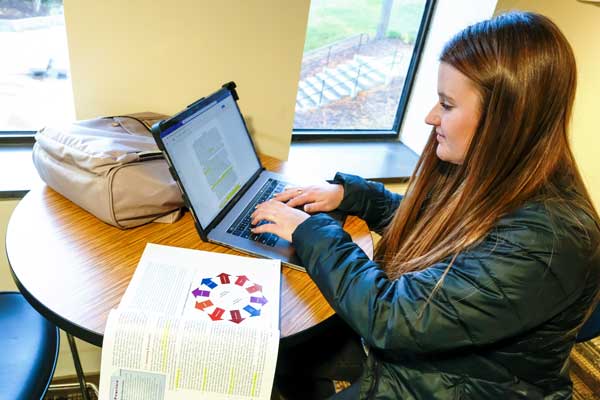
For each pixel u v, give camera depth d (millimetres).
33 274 786
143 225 952
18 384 871
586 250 662
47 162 957
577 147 1973
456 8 1658
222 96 1093
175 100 1305
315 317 782
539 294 647
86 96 1219
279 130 1477
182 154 878
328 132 1922
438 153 854
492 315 652
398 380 805
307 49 1677
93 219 950
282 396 1017
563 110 695
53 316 715
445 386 778
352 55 1760
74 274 796
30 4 1230
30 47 1294
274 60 1331
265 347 694
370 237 1040
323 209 1065
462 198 776
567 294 664
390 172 1753
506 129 695
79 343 1433
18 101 1363
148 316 702
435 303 676
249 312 756
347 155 1832
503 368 761
